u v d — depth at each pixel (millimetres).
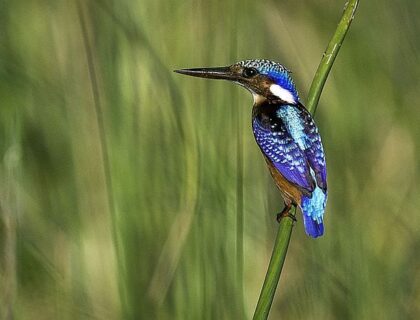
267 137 11289
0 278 11250
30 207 12391
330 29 14023
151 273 11258
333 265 11984
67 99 12914
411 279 12078
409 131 13406
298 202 10836
